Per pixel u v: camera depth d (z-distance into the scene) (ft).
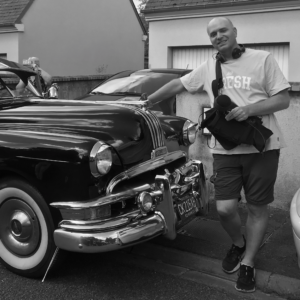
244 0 30.89
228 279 11.61
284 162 16.06
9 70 14.74
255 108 10.04
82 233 10.02
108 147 10.35
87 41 51.60
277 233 14.07
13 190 11.15
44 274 11.24
